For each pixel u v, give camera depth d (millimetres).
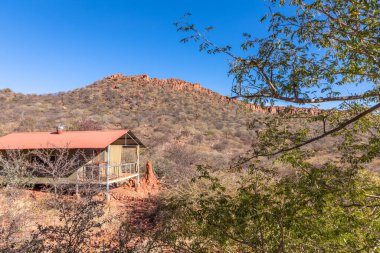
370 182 4918
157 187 17906
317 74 3951
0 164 14500
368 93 4164
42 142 16516
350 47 3674
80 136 17297
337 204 4207
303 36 3930
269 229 4445
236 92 4215
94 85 73312
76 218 4859
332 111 4848
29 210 9414
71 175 15539
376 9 3547
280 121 4738
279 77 4031
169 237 4742
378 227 4164
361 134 5129
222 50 4152
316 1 3816
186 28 4168
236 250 5699
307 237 4293
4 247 4766
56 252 4352
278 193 4234
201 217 4293
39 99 57594
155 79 82375
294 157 4789
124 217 10453
